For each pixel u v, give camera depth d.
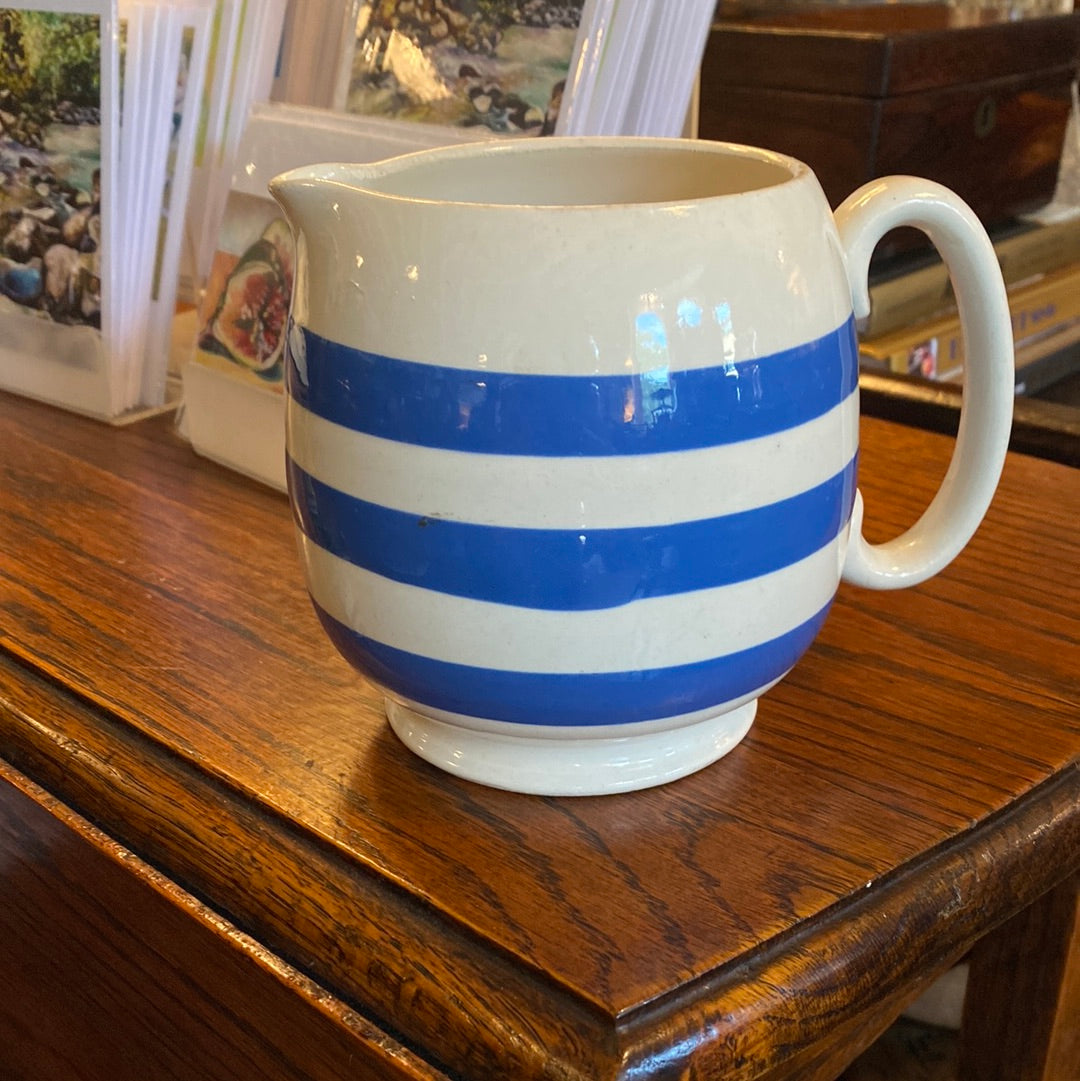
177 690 0.45
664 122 0.60
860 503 0.41
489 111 0.62
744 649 0.35
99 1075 0.48
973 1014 0.50
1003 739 0.42
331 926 0.35
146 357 0.72
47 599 0.51
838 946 0.34
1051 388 1.25
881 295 1.09
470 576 0.33
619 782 0.39
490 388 0.32
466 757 0.39
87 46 0.67
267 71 0.69
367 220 0.33
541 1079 0.31
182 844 0.39
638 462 0.32
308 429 0.36
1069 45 1.23
